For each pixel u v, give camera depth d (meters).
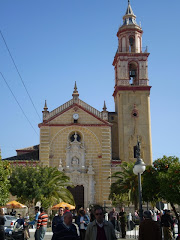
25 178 50.72
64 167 60.56
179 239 19.44
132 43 68.06
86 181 60.34
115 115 66.44
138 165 23.08
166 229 24.94
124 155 62.00
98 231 11.86
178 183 30.80
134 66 67.25
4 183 37.94
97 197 60.09
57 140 61.47
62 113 62.44
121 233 32.34
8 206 45.47
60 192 53.94
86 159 61.38
